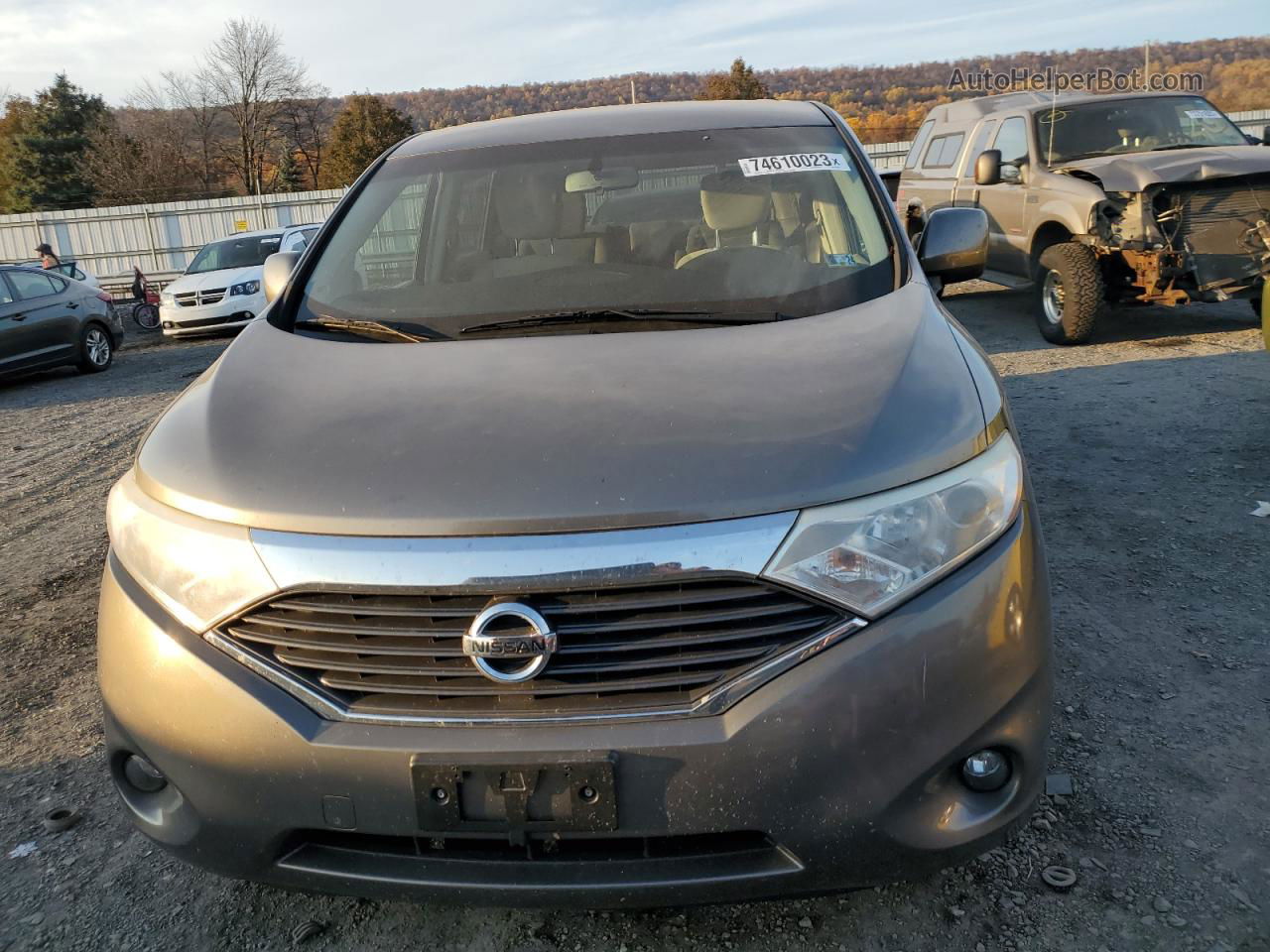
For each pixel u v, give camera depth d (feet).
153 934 7.16
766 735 5.42
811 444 5.84
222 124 193.47
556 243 9.33
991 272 30.68
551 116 11.28
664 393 6.48
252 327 8.73
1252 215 24.63
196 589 5.88
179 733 5.87
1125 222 24.91
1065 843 7.49
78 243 96.84
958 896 7.04
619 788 5.43
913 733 5.58
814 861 5.58
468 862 5.72
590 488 5.59
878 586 5.60
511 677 5.44
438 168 10.31
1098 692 9.52
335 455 6.13
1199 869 7.14
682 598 5.45
